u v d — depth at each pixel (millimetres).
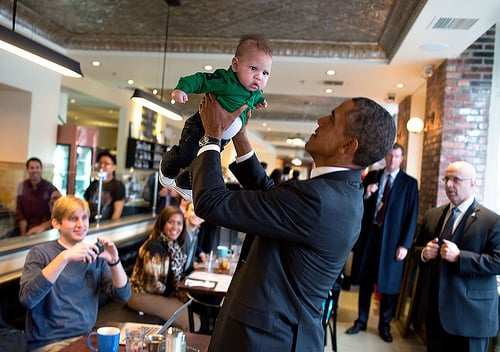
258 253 1213
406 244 3879
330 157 1256
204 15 4438
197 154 1298
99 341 1547
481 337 2643
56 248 2248
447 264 2730
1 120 5605
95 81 7844
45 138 5902
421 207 5203
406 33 3883
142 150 9914
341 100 9305
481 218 2711
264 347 1127
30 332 2107
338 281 3490
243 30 4785
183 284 2961
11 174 2988
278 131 15844
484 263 2529
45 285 2012
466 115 4352
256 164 1478
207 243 4738
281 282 1159
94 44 5438
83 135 6465
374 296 5434
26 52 2693
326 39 4891
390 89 6258
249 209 1107
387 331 3938
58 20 4961
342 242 1171
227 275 3311
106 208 4078
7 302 2359
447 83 4395
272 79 6129
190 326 2963
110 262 2260
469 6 3188
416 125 5352
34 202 3146
